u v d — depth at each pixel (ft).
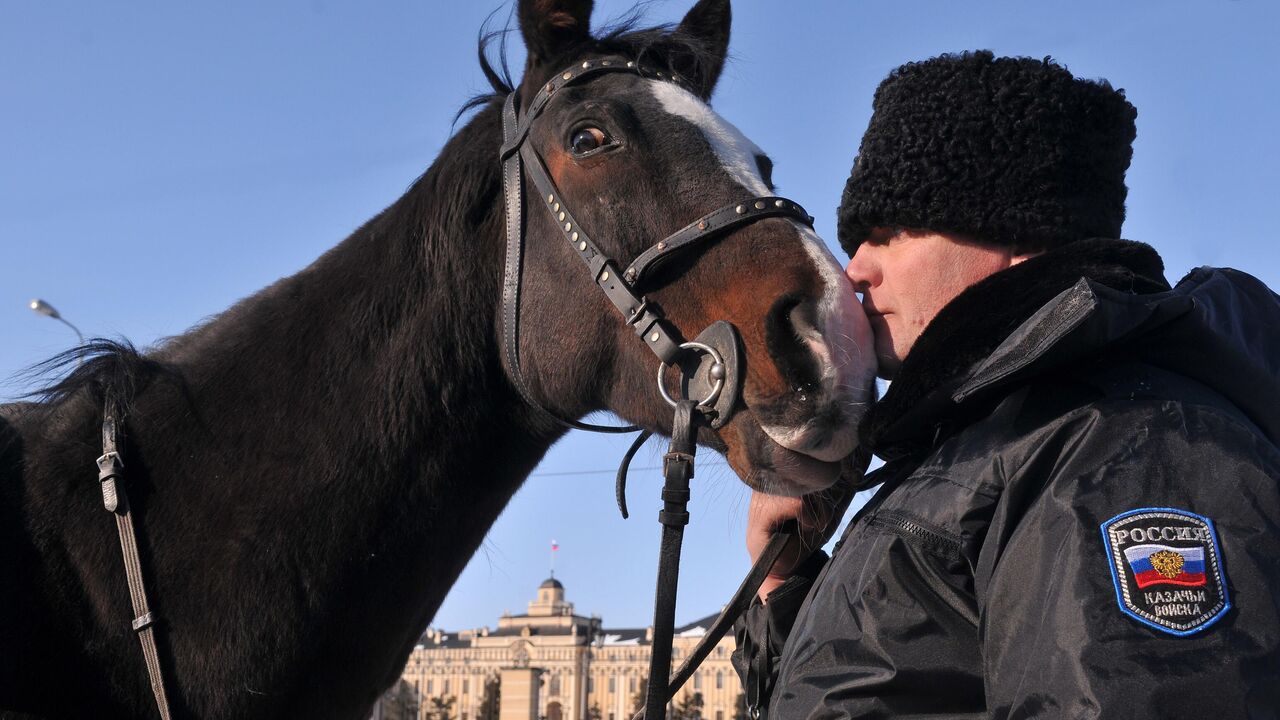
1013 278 4.21
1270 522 3.41
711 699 215.72
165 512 6.14
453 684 262.88
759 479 5.79
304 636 6.02
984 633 3.68
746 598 5.96
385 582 6.34
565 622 273.95
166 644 5.92
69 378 6.49
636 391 6.28
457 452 6.68
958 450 4.18
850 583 4.11
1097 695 3.14
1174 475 3.54
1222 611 3.23
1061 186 4.55
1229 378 4.02
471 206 6.93
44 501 6.05
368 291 6.81
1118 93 4.79
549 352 6.55
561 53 7.07
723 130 6.56
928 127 4.65
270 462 6.27
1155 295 3.98
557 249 6.56
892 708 3.79
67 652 5.84
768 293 5.77
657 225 6.21
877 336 5.56
